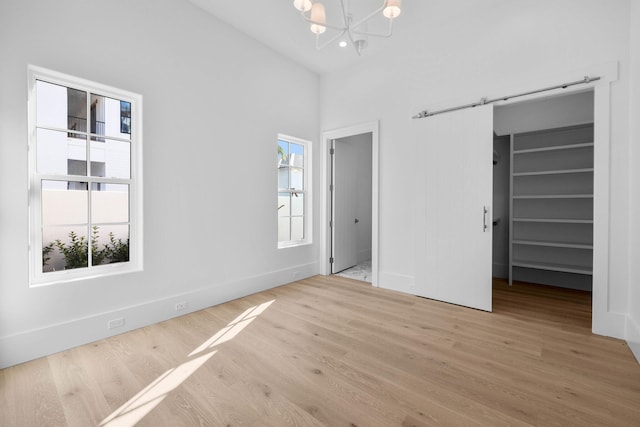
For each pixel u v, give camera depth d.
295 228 4.57
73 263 2.46
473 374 1.94
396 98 3.88
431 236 3.54
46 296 2.21
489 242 3.13
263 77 3.84
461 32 3.30
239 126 3.56
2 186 2.04
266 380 1.88
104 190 2.61
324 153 4.73
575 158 3.96
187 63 3.04
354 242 5.47
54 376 1.93
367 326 2.74
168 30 2.88
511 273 4.16
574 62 2.66
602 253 2.52
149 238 2.78
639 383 1.84
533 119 4.15
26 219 2.13
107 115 2.60
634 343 2.21
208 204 3.25
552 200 4.12
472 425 1.48
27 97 2.12
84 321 2.38
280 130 4.09
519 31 2.95
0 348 2.01
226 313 3.07
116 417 1.56
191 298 3.10
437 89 3.50
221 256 3.39
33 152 2.22
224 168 3.40
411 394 1.74
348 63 4.33
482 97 3.17
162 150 2.86
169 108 2.91
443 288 3.45
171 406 1.64
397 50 3.85
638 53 2.26
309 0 2.11
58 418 1.55
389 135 3.95
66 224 2.35
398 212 3.88
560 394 1.73
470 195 3.25
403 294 3.74
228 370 2.00
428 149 3.56
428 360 2.12
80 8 2.34
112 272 2.60
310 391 1.77
